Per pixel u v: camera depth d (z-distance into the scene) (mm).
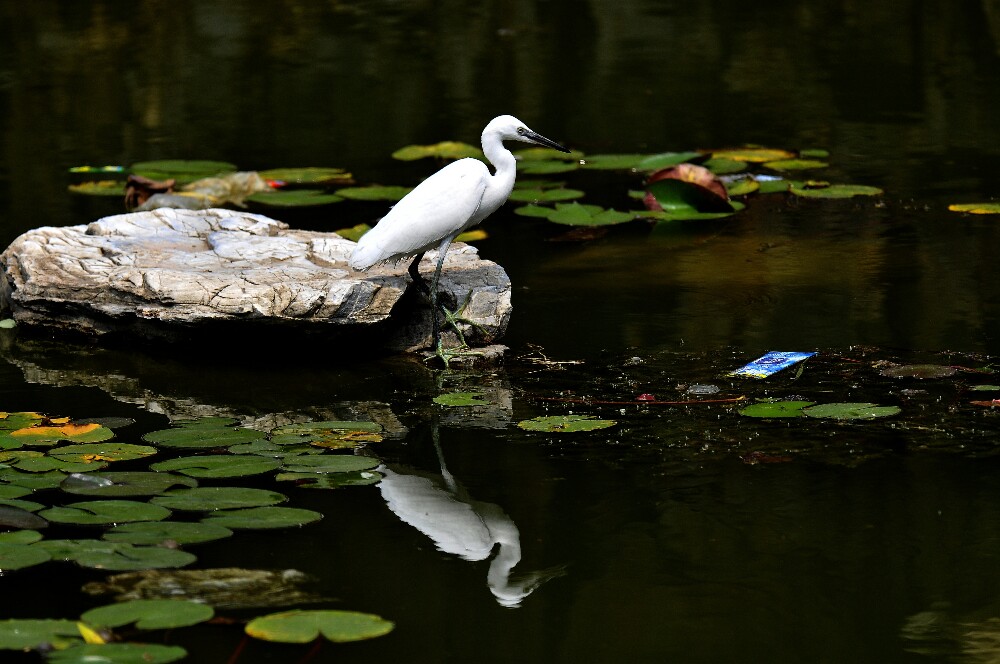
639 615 6746
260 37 27719
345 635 6086
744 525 7715
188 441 8836
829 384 9961
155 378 10711
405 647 6441
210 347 11234
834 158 18078
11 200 16391
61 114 21406
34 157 18734
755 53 25359
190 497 7828
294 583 7004
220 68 24844
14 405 10016
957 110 20516
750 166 17953
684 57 25188
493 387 10320
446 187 10672
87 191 16609
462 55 25641
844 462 8539
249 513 7602
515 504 8117
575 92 22547
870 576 7086
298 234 12625
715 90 22469
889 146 18609
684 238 14797
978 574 7078
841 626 6598
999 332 11133
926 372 10070
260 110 21641
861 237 14453
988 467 8375
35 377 10734
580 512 7969
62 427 9141
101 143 19547
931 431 8969
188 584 6891
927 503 7914
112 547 7066
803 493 8109
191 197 16109
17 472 8211
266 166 18250
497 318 11258
